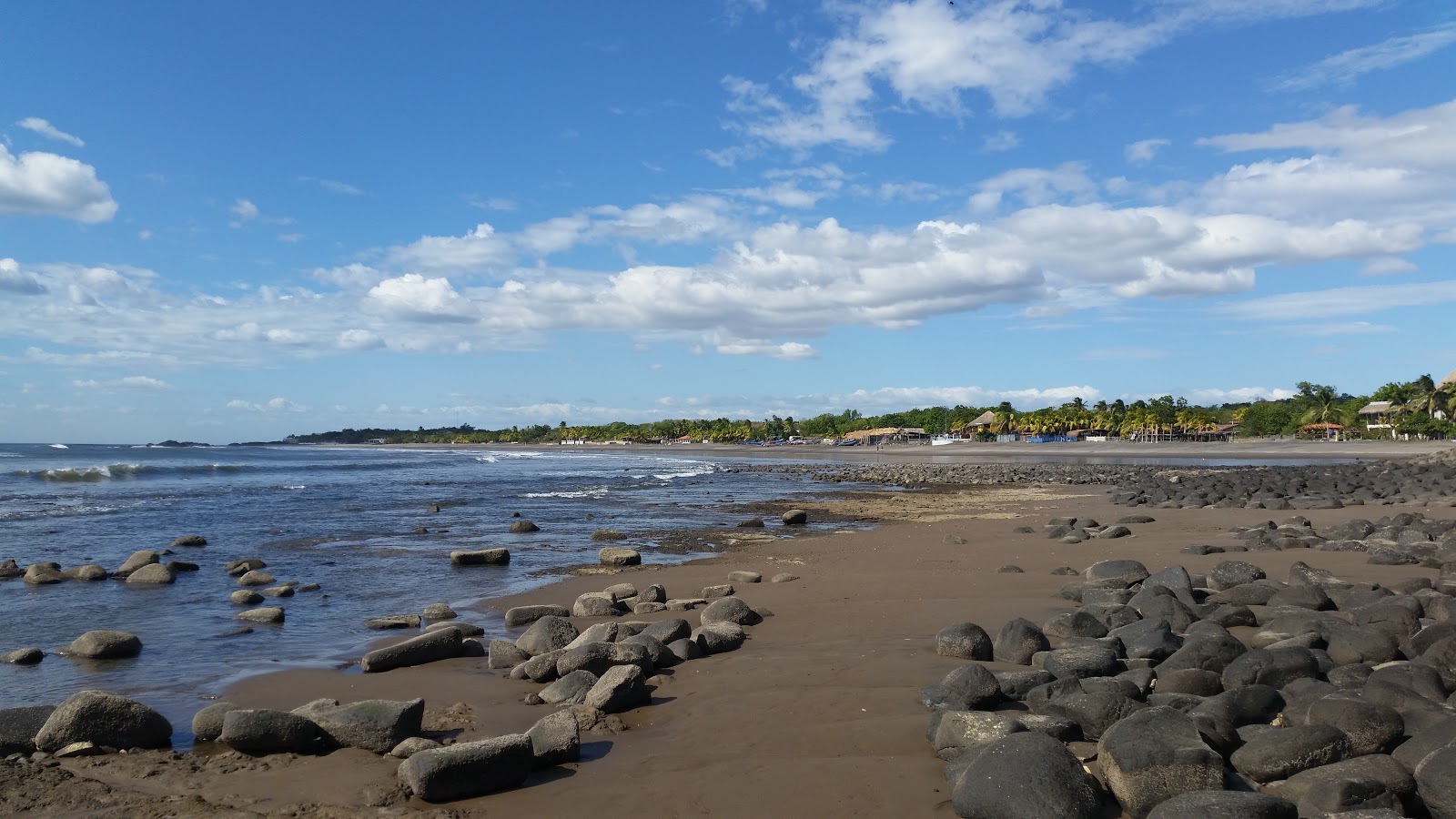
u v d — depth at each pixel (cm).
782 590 1388
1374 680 664
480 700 831
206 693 872
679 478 5656
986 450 12444
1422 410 10400
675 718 743
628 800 572
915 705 736
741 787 580
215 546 2070
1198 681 718
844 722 702
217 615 1275
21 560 1861
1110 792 537
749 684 830
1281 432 12638
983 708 703
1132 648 847
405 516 2873
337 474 5906
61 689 888
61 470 5222
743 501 3631
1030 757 524
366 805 579
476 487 4525
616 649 888
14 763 662
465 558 1788
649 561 1867
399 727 694
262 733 684
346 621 1243
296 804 583
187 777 635
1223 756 576
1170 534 2020
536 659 902
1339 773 525
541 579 1617
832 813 538
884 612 1172
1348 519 2262
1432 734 549
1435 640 755
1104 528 2184
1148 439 13375
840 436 18900
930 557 1744
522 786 605
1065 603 1192
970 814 519
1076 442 12988
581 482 5059
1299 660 721
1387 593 1059
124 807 578
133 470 5650
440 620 1241
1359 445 9538
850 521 2767
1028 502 3450
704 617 1135
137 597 1419
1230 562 1278
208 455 11881
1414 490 2894
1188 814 467
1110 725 604
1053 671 780
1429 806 498
